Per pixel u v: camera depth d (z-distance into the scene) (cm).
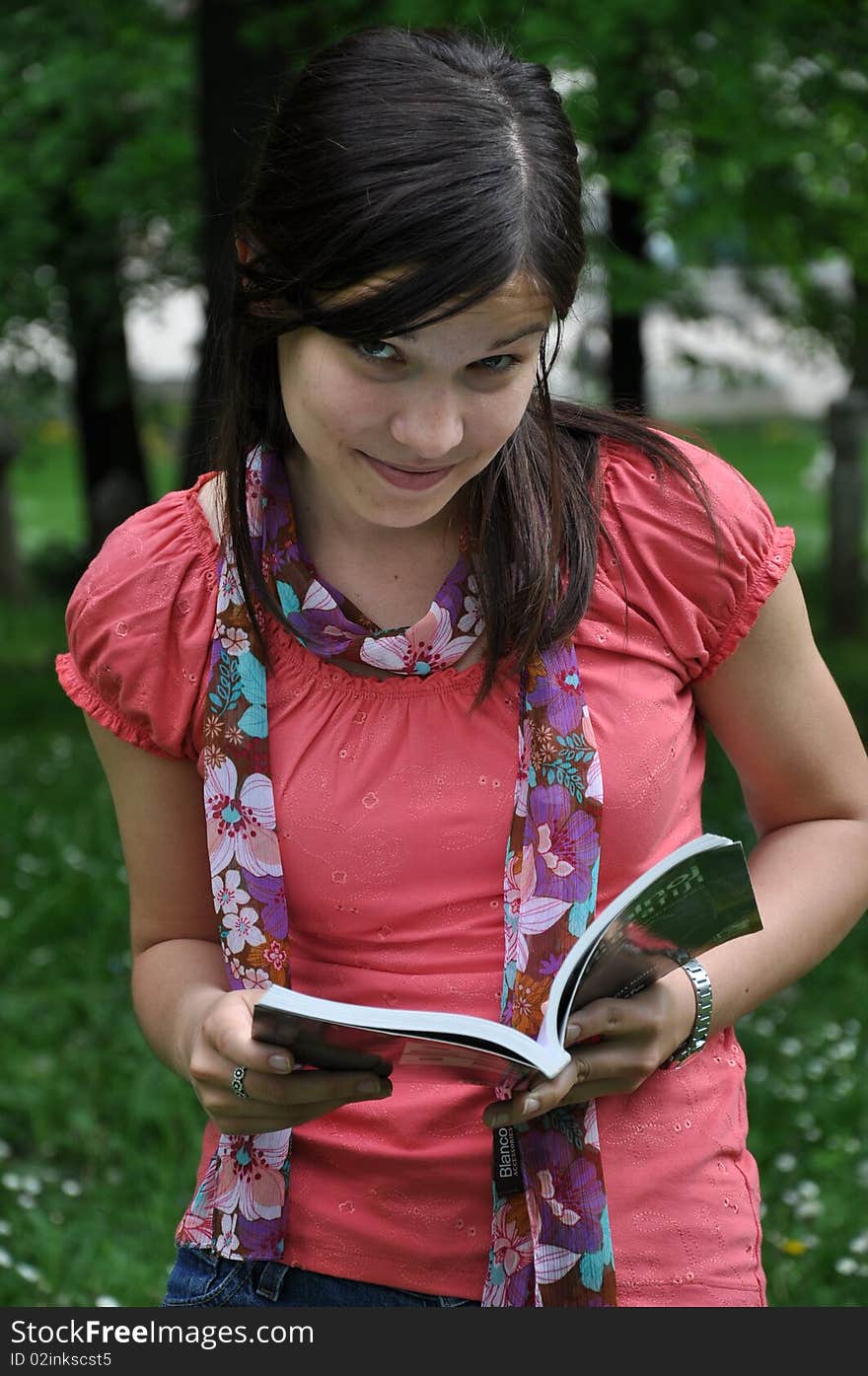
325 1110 149
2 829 616
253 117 519
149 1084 407
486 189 130
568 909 153
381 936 158
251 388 157
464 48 140
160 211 936
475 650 156
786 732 166
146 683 162
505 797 155
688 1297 157
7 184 924
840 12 731
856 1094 404
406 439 136
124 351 1167
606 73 705
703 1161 161
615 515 159
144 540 164
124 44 852
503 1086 148
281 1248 163
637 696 157
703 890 141
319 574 159
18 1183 364
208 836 160
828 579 1019
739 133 755
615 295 764
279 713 159
